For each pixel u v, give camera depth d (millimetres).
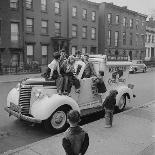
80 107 7898
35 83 6961
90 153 5176
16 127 7539
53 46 31484
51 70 7137
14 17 26969
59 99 6801
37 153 5195
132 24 36250
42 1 29984
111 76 9047
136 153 5137
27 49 28719
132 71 30688
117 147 5527
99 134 6461
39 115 6574
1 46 26062
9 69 26109
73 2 33500
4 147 5848
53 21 31297
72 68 7281
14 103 7387
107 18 38312
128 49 35531
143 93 14930
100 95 8523
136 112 8969
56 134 6758
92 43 37250
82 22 35188
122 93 9250
